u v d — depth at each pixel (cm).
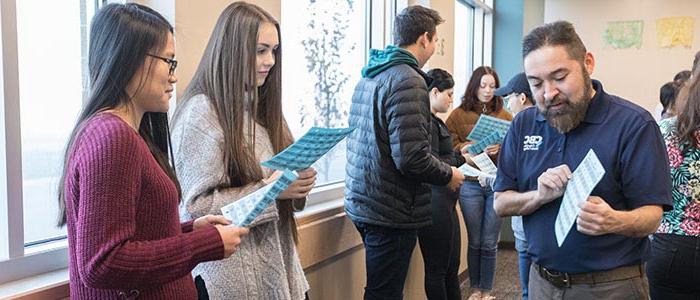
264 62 152
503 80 560
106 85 110
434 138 280
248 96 147
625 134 143
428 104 218
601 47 534
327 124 293
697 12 503
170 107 172
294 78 261
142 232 108
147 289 111
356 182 228
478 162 241
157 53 113
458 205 409
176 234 115
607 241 146
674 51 511
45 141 154
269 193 123
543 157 158
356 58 324
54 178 156
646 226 137
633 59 525
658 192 139
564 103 144
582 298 150
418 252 338
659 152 142
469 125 367
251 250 147
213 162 140
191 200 139
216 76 145
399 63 221
